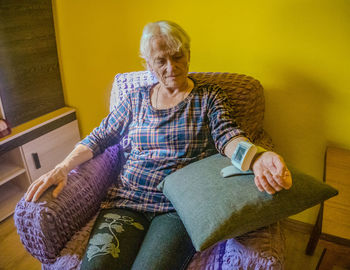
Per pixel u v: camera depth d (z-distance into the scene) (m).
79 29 1.73
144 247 0.97
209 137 1.11
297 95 1.39
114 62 1.75
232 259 0.86
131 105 1.21
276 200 0.83
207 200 0.86
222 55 1.46
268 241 0.86
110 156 1.29
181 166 1.11
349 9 1.16
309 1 1.21
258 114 1.27
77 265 0.97
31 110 1.80
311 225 1.61
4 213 1.73
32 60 1.72
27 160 1.76
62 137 1.95
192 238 0.82
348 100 1.30
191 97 1.11
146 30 1.02
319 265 0.96
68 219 1.04
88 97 1.94
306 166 1.53
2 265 1.47
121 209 1.12
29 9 1.61
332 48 1.24
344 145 1.39
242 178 0.90
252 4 1.30
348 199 1.01
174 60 1.04
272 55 1.36
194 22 1.45
